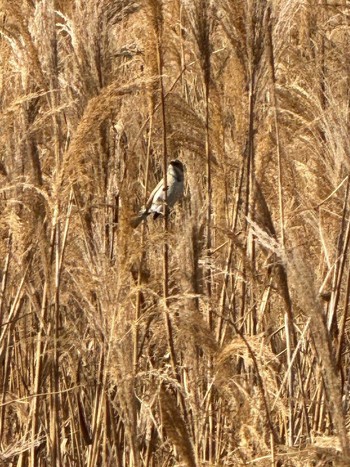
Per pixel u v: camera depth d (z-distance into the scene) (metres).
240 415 16.11
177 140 20.58
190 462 14.60
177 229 18.69
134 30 23.66
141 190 23.14
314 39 26.08
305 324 20.50
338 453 14.00
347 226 19.70
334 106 21.36
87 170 20.14
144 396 17.81
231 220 21.47
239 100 20.64
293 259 13.73
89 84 20.31
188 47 22.27
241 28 20.16
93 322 17.41
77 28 20.39
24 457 19.86
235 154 21.28
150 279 18.89
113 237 20.12
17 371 22.12
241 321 20.50
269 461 15.45
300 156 23.56
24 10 22.59
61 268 18.53
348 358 21.20
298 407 19.36
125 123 22.25
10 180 19.89
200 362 18.64
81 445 21.55
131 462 18.17
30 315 22.03
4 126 19.70
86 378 20.56
